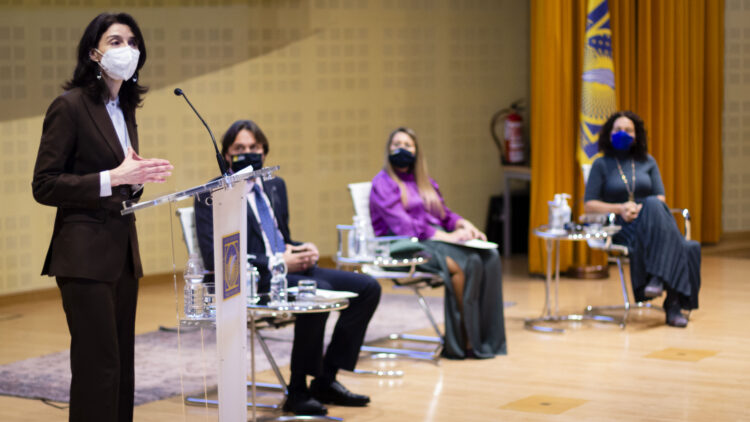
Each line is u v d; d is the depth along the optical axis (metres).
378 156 9.54
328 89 9.26
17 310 7.49
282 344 6.00
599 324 6.50
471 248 5.65
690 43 9.59
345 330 4.61
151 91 8.37
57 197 2.93
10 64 7.72
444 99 9.80
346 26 9.29
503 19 10.03
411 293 7.90
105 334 3.00
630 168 6.73
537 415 4.29
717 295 7.43
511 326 6.49
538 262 8.48
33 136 7.87
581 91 8.30
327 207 9.34
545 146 8.32
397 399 4.65
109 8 8.16
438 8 9.70
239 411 3.12
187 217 4.88
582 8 8.52
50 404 4.68
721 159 10.30
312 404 4.36
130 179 2.96
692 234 9.85
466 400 4.60
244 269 3.15
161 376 5.21
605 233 6.24
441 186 9.84
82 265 2.97
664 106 9.20
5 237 7.77
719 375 4.99
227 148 4.58
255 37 8.88
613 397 4.59
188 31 8.55
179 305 3.02
